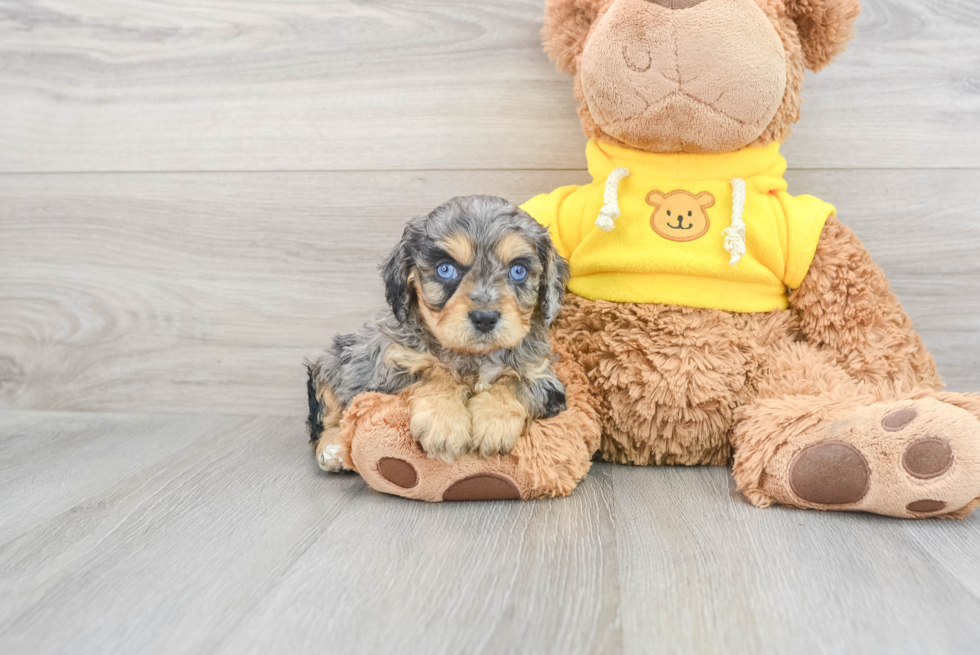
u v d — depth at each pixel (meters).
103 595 0.51
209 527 0.59
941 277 0.78
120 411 0.86
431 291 0.61
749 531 0.57
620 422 0.69
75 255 0.85
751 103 0.65
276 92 0.82
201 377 0.85
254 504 0.62
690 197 0.69
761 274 0.68
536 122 0.80
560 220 0.72
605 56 0.65
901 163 0.77
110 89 0.83
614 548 0.55
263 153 0.82
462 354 0.63
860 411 0.59
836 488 0.58
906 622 0.47
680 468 0.69
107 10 0.82
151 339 0.85
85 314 0.86
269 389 0.85
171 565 0.54
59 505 0.62
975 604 0.49
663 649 0.46
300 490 0.65
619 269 0.69
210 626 0.48
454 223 0.60
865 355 0.67
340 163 0.82
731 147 0.68
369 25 0.80
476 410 0.61
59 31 0.83
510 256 0.60
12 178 0.85
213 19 0.81
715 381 0.66
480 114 0.80
